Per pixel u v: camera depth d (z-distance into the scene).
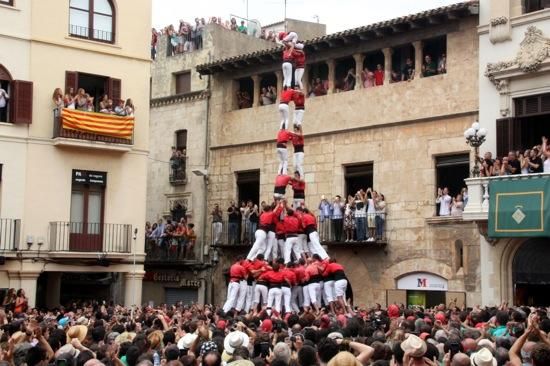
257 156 36.03
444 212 29.14
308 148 34.41
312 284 23.28
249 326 16.17
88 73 32.19
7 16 30.41
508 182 25.95
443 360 10.64
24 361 11.34
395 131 31.38
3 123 29.95
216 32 38.84
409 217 30.47
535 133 27.69
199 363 10.61
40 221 30.55
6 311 24.95
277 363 9.37
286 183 24.91
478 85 28.91
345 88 33.62
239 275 23.80
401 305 26.42
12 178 30.06
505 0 27.95
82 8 32.38
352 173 32.94
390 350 10.30
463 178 29.78
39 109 30.86
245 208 35.16
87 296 34.56
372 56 33.22
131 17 33.47
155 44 41.44
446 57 30.19
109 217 32.22
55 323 17.98
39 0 31.17
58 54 31.47
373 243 30.70
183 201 38.97
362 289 31.55
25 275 29.92
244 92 37.53
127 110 32.38
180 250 37.50
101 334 13.66
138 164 33.12
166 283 38.84
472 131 26.56
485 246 27.81
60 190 31.09
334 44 33.25
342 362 7.87
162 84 40.66
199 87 39.00
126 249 32.34
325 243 31.89
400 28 30.91
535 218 25.09
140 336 12.25
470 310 20.95
